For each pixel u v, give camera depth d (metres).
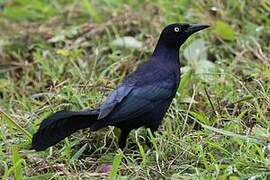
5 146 10.58
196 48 13.45
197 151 9.99
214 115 11.24
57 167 9.93
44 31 15.15
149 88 10.43
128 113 10.15
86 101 11.61
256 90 11.52
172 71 10.84
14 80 13.76
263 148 9.77
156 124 10.59
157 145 10.47
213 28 14.00
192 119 11.21
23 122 11.29
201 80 12.29
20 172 9.44
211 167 9.49
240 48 13.52
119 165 9.66
